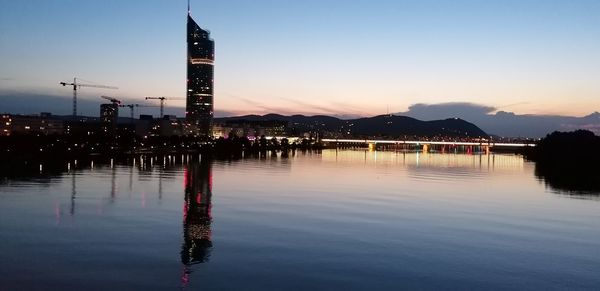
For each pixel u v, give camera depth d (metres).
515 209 141.50
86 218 116.62
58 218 116.06
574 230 112.75
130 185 183.00
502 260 87.06
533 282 76.31
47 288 70.12
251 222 114.25
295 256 86.56
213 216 121.38
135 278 74.50
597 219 127.06
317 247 92.56
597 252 93.56
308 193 168.62
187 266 80.25
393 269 80.50
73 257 84.12
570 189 195.75
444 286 73.50
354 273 78.25
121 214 122.38
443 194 173.12
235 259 84.38
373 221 117.81
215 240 96.69
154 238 97.50
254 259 84.50
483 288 73.19
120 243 93.31
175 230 104.62
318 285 72.69
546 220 124.69
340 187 189.75
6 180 192.25
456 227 113.06
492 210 138.88
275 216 122.25
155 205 137.12
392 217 123.81
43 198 146.00
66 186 175.75
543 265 84.88
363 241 97.69
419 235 103.88
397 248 93.00
